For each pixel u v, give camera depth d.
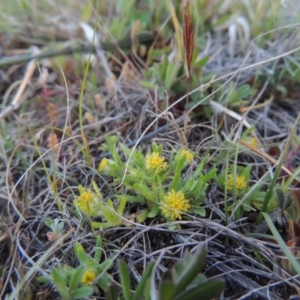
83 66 0.22
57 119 0.20
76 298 0.12
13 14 0.26
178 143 0.17
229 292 0.13
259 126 0.20
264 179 0.16
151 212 0.14
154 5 0.24
